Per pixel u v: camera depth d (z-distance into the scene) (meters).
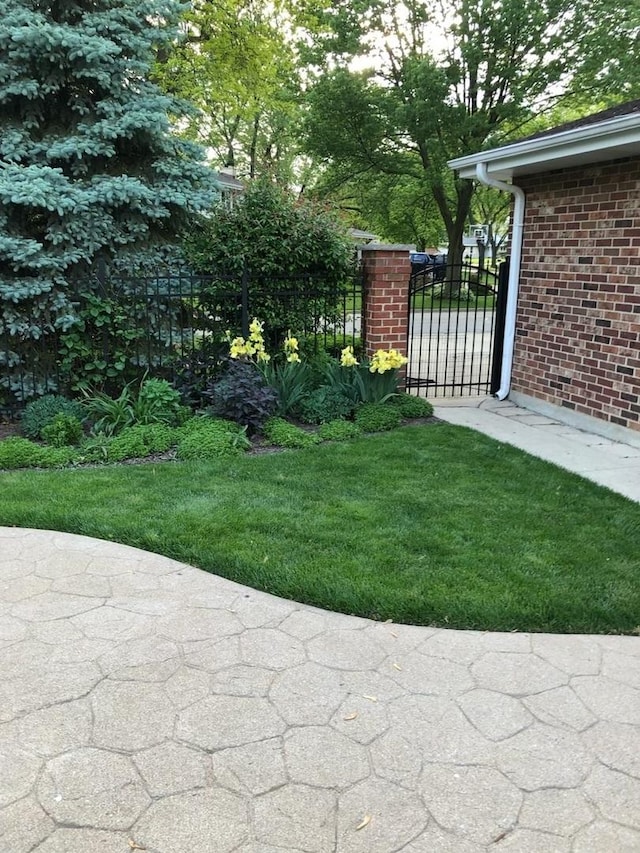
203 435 5.59
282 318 7.06
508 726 2.26
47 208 6.09
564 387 6.70
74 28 6.47
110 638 2.78
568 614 2.94
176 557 3.56
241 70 13.18
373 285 7.05
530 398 7.29
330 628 2.87
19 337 6.54
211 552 3.53
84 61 6.39
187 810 1.89
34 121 6.58
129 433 5.62
